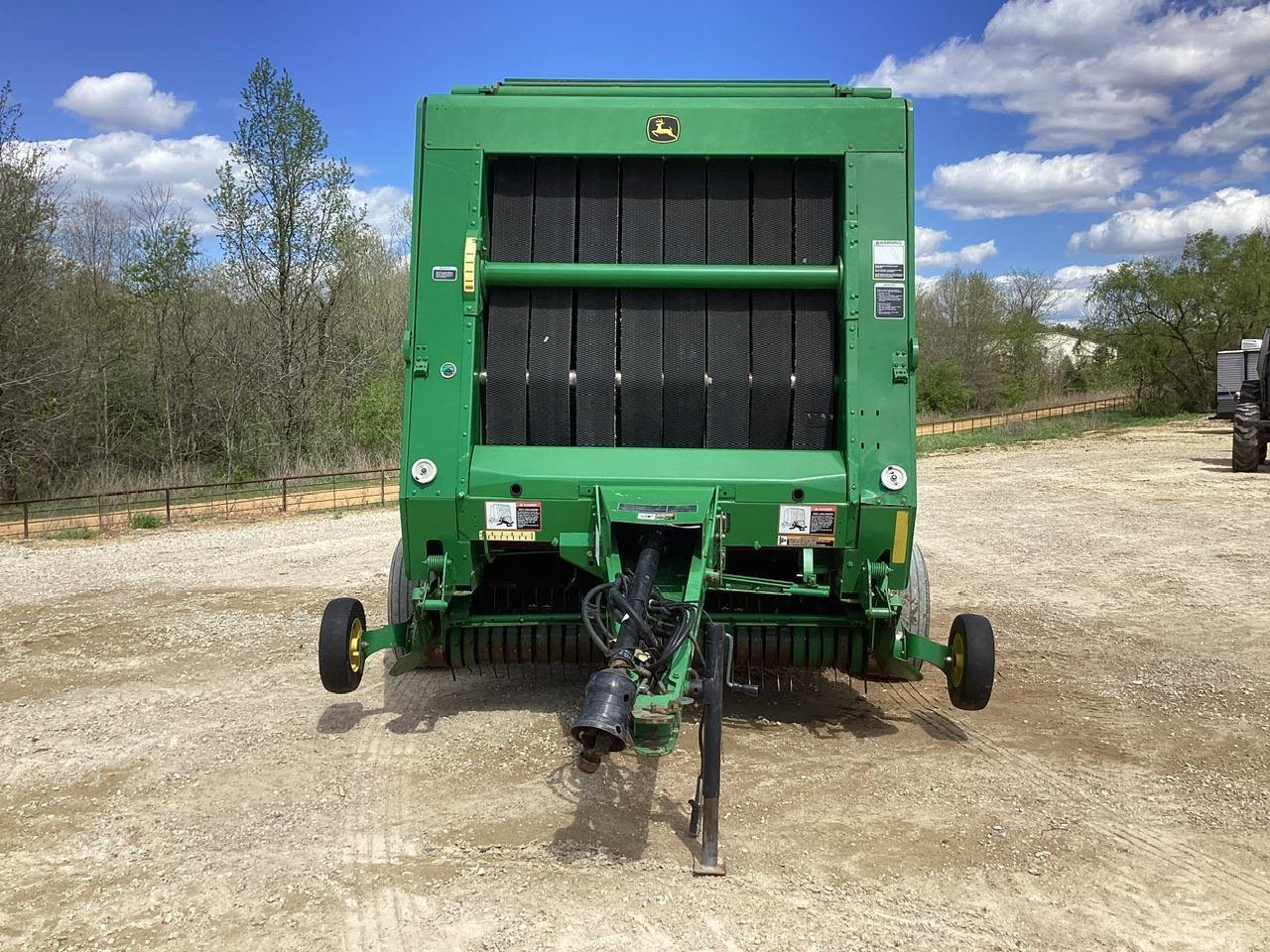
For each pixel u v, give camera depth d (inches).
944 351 2554.1
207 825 166.2
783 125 187.9
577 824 162.9
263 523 681.0
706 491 179.3
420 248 186.1
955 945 126.7
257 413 1266.0
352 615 189.2
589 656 212.1
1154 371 1819.6
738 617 200.1
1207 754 199.5
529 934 129.3
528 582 217.6
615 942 127.2
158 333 1263.5
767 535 181.9
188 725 221.8
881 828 161.8
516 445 193.9
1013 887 142.4
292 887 143.6
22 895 142.3
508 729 212.4
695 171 195.9
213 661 281.3
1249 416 796.6
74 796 180.4
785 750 199.3
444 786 181.0
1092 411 1891.0
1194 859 151.8
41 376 997.2
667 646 141.9
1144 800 174.9
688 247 195.6
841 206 189.8
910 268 184.1
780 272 189.0
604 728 116.5
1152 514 579.8
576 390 194.5
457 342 184.7
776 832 159.8
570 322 194.7
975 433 1456.7
